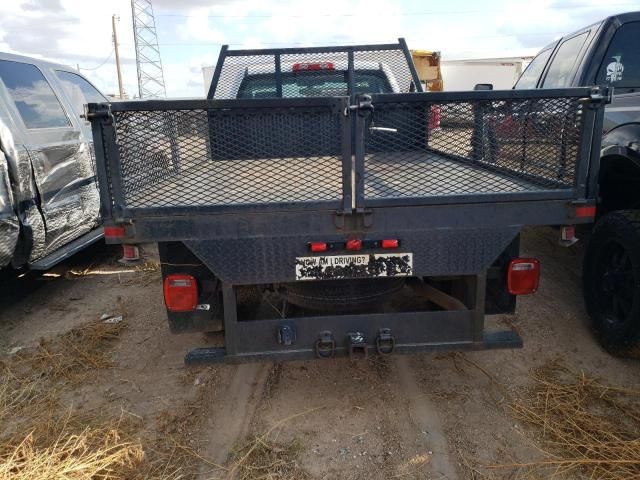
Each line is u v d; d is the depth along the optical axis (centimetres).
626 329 329
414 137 257
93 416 306
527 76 590
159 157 255
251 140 254
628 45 424
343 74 495
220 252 262
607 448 264
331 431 288
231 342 276
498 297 298
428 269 269
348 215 258
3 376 353
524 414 298
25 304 480
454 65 2216
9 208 384
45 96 481
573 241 278
